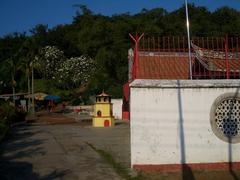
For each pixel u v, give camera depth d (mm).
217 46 11688
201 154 10344
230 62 12023
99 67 63781
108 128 25562
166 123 10305
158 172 10125
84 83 68938
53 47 75500
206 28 47750
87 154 13312
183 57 13250
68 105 62031
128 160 12023
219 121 10531
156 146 10281
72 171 10570
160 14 66312
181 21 55188
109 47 67125
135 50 11711
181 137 10312
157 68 12484
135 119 10281
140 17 68688
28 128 26750
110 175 10062
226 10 56625
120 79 57156
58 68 72188
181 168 10273
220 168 10352
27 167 11125
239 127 10555
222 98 10398
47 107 64250
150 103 10289
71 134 20938
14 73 59000
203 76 12164
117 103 37375
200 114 10367
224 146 10414
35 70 74875
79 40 78062
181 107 10336
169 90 10328
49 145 15734
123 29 64438
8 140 17875
